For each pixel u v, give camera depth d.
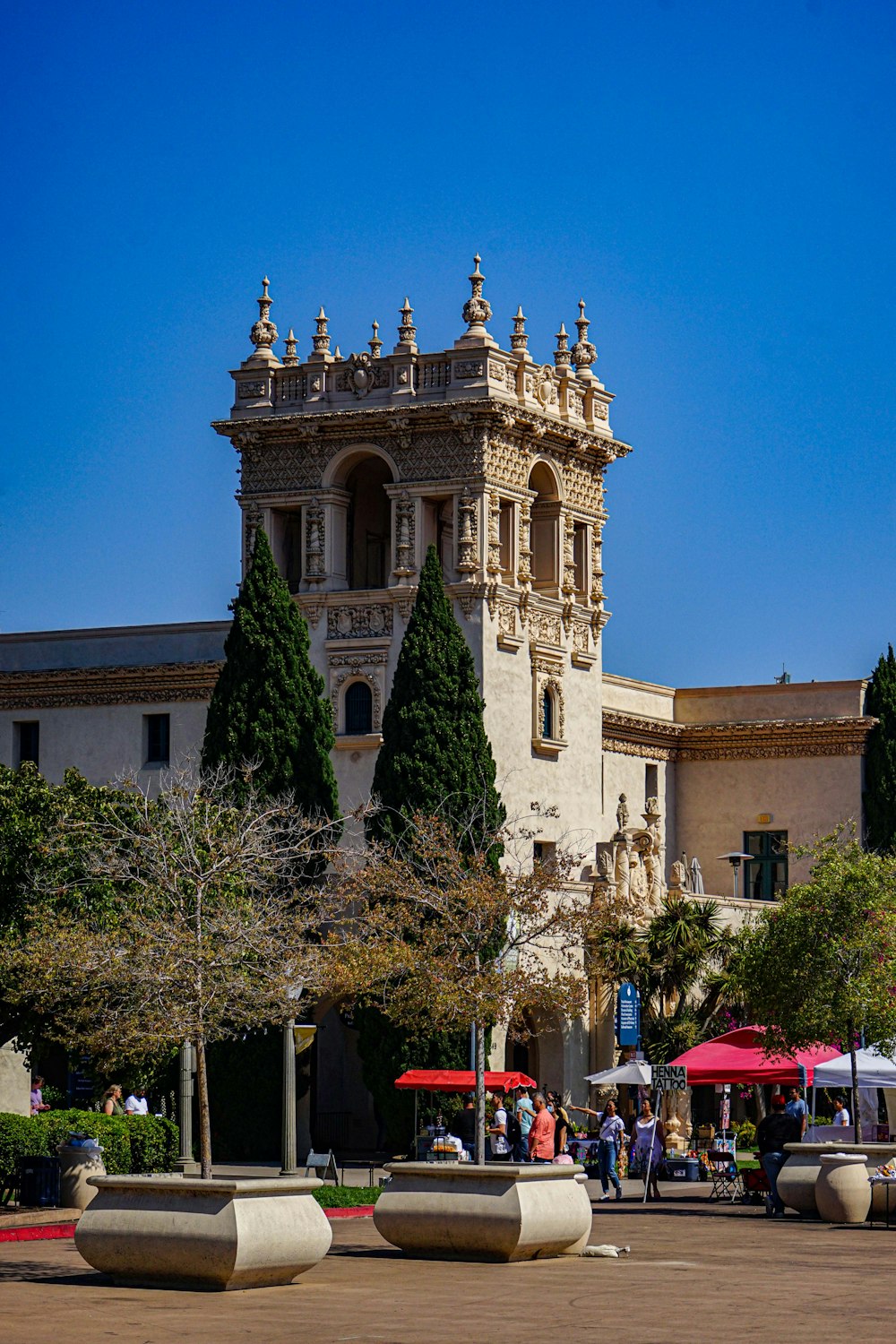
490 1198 31.86
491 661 69.44
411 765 63.59
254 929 37.94
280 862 46.28
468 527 69.50
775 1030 50.44
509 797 69.94
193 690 75.94
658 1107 63.31
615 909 47.56
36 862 40.56
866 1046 51.69
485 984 44.66
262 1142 62.97
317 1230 29.42
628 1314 26.42
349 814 67.44
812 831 84.50
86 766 77.25
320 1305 27.09
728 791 86.38
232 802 52.84
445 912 47.38
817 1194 41.44
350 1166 60.72
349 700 71.38
